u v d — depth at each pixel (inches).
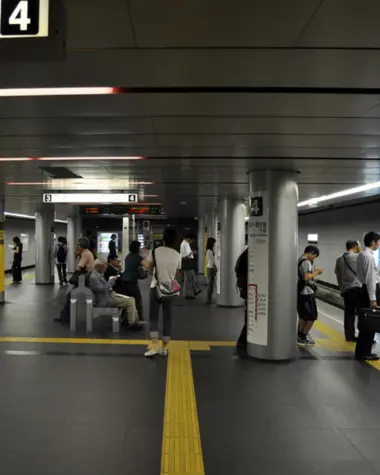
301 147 207.0
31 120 166.4
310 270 272.5
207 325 340.2
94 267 314.7
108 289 312.2
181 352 254.2
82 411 165.2
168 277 241.4
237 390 191.0
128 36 99.2
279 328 238.7
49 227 649.6
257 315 242.8
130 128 177.3
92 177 321.1
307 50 106.0
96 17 90.5
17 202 566.9
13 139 197.3
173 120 165.0
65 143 205.8
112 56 109.5
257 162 239.9
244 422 157.2
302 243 890.1
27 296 501.4
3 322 342.0
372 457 133.0
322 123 167.8
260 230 245.6
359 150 211.8
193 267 502.3
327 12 88.1
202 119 163.6
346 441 143.3
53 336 292.2
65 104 146.6
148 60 112.4
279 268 240.5
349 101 141.8
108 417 159.9
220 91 133.9
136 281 335.6
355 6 85.7
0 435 144.8
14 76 122.0
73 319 311.1
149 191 416.5
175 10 87.9
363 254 253.4
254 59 111.5
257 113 155.6
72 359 236.5
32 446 137.2
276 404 175.3
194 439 143.2
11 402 173.8
